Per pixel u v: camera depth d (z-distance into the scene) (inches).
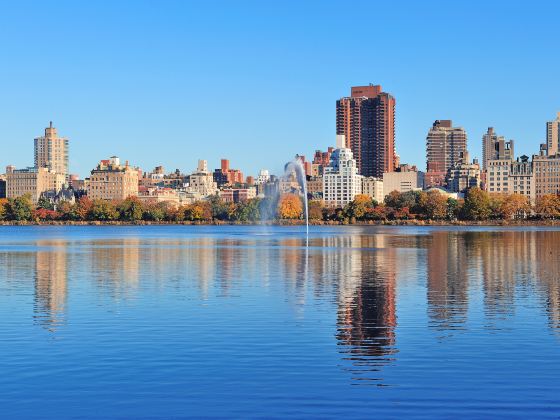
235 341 1708.9
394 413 1211.2
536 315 2065.7
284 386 1349.7
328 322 1955.0
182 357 1555.1
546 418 1187.9
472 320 1984.5
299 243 6481.3
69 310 2167.8
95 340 1721.2
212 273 3348.9
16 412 1220.5
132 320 1987.0
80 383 1369.3
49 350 1617.9
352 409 1229.7
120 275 3262.8
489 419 1185.4
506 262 3939.5
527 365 1486.2
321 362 1513.3
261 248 5625.0
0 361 1520.7
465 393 1307.8
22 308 2209.6
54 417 1198.9
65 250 5428.2
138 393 1311.5
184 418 1192.8
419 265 3762.3
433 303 2303.2
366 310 2159.2
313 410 1225.4
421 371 1446.9
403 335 1777.8
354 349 1626.5
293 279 3058.6
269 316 2049.7
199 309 2181.3
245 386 1349.7
